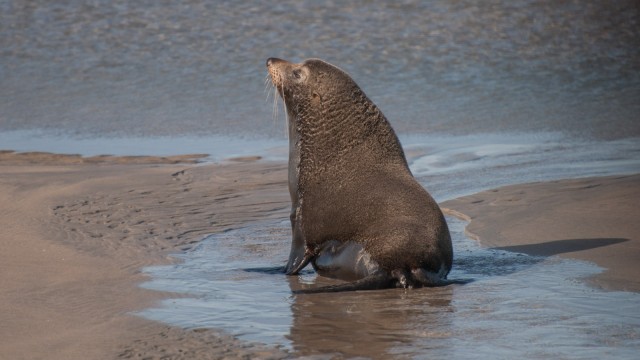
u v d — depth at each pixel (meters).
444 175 52.62
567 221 40.66
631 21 100.50
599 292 31.11
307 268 36.47
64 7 101.19
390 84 80.75
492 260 35.78
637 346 25.78
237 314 29.28
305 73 35.81
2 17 97.44
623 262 34.66
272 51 88.88
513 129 67.31
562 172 52.16
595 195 44.81
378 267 33.09
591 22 100.19
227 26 95.62
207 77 81.69
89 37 92.56
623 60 90.00
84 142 62.38
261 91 77.50
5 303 29.89
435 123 68.94
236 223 42.50
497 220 41.44
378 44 91.38
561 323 27.91
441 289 32.22
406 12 100.94
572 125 68.50
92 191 47.38
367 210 33.88
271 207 45.62
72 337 26.80
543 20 100.19
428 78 82.69
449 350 25.77
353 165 34.97
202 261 36.25
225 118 69.50
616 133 65.69
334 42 91.44
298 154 36.00
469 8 103.19
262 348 26.06
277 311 29.72
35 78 81.19
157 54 88.25
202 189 49.19
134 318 28.61
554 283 32.38
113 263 35.22
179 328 27.75
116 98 75.44
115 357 25.22
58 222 41.00
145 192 47.94
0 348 25.83
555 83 82.69
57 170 52.62
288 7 101.50
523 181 49.72
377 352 25.70
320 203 34.94
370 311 29.67
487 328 27.62
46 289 31.58
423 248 32.75
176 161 57.12
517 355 25.23
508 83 82.25
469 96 77.75
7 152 59.16
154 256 36.56
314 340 26.75
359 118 35.47
